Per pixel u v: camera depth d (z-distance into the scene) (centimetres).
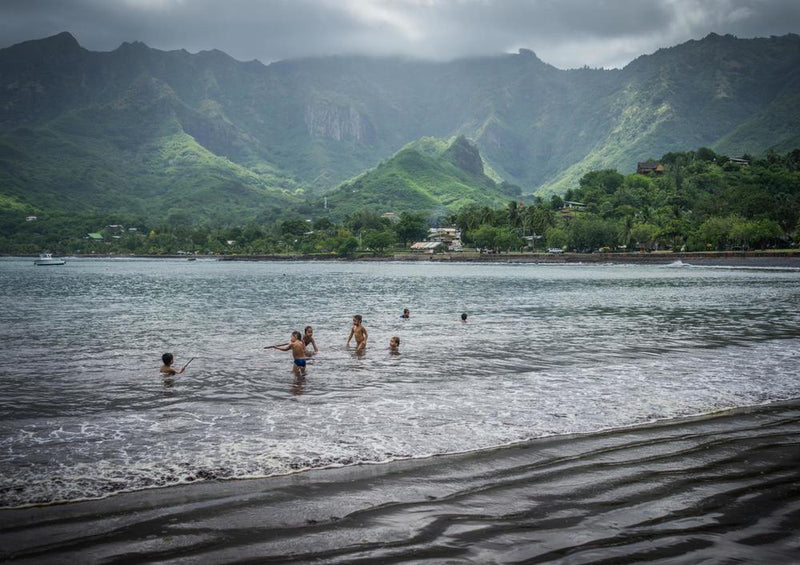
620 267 16012
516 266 17600
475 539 813
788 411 1503
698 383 1833
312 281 9369
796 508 912
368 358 2302
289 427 1362
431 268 16775
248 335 2991
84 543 807
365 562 751
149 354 2411
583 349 2509
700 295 5900
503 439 1274
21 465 1118
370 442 1252
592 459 1146
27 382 1866
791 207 17125
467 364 2161
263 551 782
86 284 8488
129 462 1135
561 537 818
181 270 15512
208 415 1470
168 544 803
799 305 4709
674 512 899
